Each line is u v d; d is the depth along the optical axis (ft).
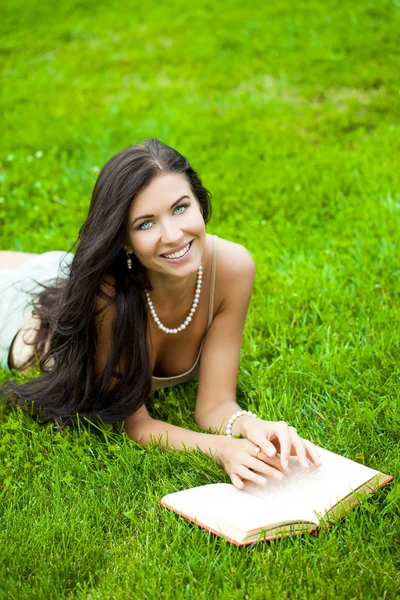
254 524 7.50
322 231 15.03
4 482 9.11
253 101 21.03
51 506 8.75
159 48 25.53
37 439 9.90
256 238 14.96
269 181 16.78
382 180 16.31
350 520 7.84
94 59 25.54
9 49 27.27
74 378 9.73
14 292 12.05
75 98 22.84
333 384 10.48
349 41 22.82
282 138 18.93
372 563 7.38
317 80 21.45
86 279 8.92
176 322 10.14
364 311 12.25
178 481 9.05
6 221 16.51
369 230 14.56
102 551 7.89
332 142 18.66
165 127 19.42
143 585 7.30
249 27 25.05
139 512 8.55
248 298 10.21
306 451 8.16
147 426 9.85
